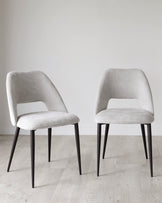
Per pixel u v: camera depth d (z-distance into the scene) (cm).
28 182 266
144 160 317
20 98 293
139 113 284
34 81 301
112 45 397
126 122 278
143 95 306
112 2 391
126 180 269
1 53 407
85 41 399
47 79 306
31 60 406
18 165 305
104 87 309
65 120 273
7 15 401
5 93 412
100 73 402
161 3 387
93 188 254
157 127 405
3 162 313
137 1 389
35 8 398
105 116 280
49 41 402
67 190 251
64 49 402
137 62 397
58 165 305
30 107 412
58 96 303
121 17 393
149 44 394
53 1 396
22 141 387
